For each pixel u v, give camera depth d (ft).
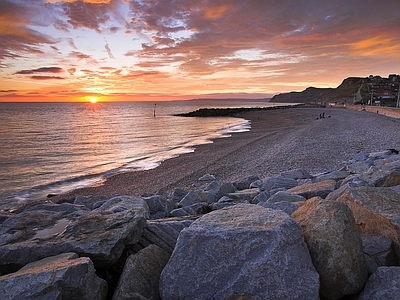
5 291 9.02
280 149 84.48
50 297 8.93
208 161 77.10
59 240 12.48
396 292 9.12
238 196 30.09
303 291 9.40
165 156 91.20
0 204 48.93
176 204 28.96
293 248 10.36
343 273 10.00
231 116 329.31
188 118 301.63
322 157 68.33
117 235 12.59
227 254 10.39
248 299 9.14
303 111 320.50
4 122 228.63
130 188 56.13
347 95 642.22
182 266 10.51
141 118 301.02
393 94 447.42
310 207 13.64
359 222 13.44
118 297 10.14
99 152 100.73
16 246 12.08
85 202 26.40
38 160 86.28
